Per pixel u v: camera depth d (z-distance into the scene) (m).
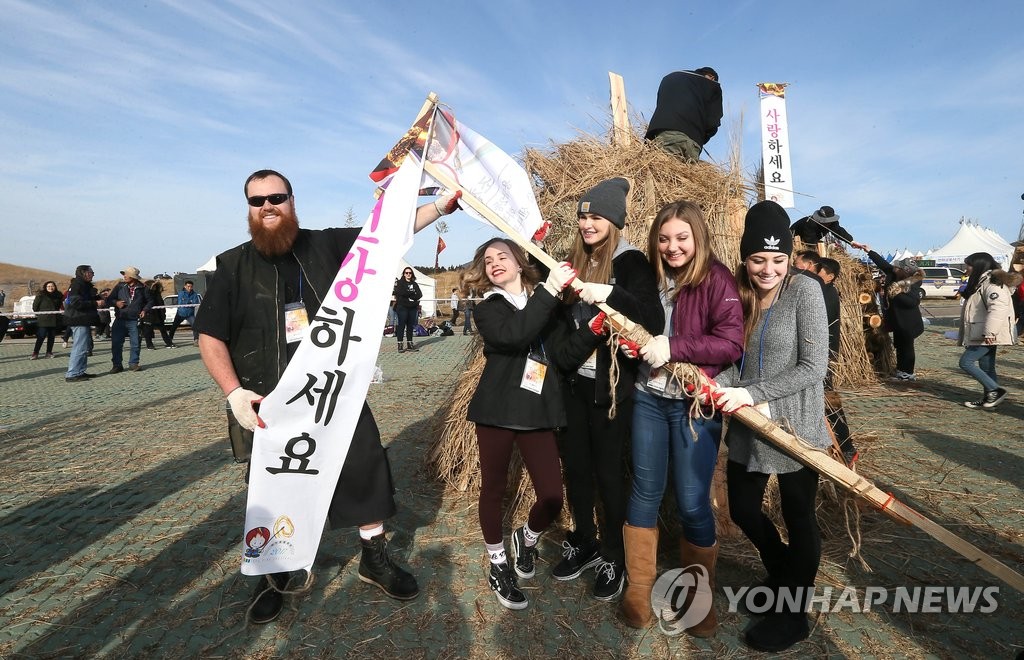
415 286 12.23
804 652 2.22
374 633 2.39
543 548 3.06
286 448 2.33
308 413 2.34
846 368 7.28
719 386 2.28
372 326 2.42
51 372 10.19
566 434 2.67
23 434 5.66
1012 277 5.75
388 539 3.21
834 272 4.30
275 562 2.35
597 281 2.53
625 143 3.74
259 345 2.39
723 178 3.49
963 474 4.04
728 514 3.07
